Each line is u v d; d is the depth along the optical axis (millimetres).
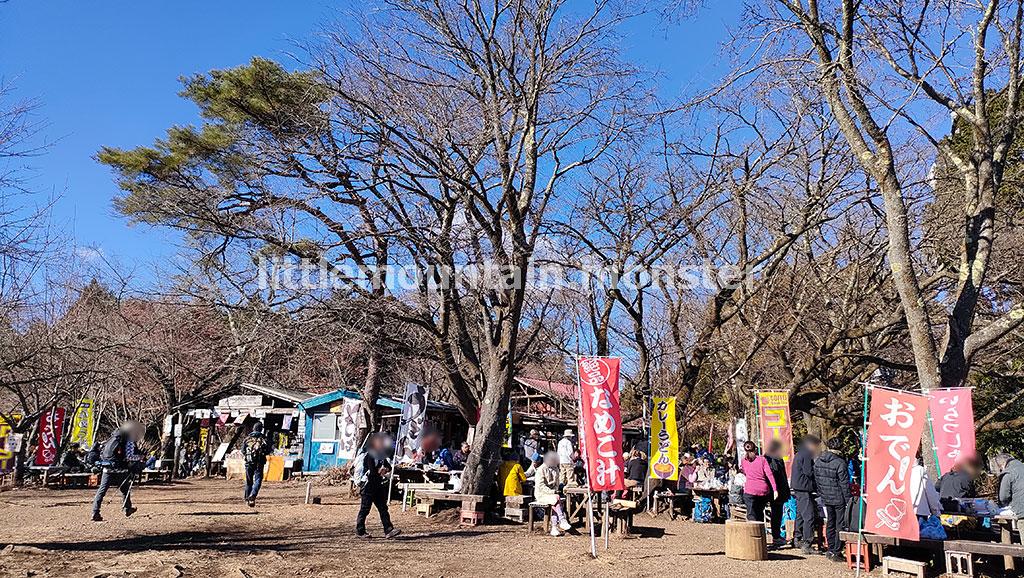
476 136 14711
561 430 25797
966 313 12500
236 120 15211
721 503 15938
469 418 17062
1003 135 13211
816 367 17844
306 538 11336
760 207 18344
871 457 8633
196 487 22547
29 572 8055
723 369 22500
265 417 29391
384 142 13453
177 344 25703
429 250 14883
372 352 18031
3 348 17656
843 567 9547
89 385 22938
